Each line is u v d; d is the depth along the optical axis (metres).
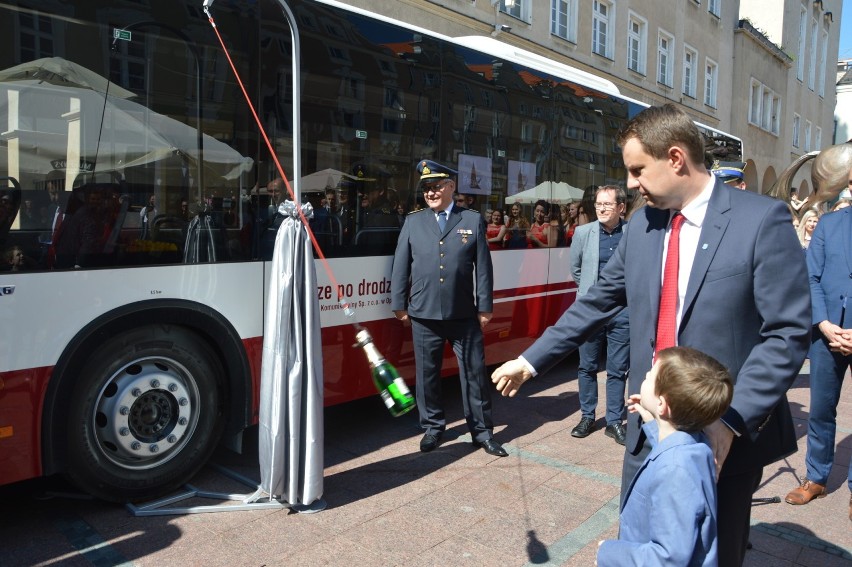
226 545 3.47
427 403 4.98
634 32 20.48
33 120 3.32
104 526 3.64
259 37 4.17
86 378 3.52
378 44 4.95
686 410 1.92
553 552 3.48
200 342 3.98
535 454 4.94
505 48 6.30
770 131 30.98
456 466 4.67
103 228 3.54
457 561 3.37
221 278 4.00
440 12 12.89
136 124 3.67
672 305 2.26
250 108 4.14
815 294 4.09
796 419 6.06
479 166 5.91
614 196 5.19
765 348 2.10
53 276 3.37
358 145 4.82
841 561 3.48
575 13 17.08
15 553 3.35
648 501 1.96
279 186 4.30
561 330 2.57
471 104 5.81
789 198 8.25
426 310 4.76
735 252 2.14
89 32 3.50
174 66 3.81
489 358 6.21
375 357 3.15
